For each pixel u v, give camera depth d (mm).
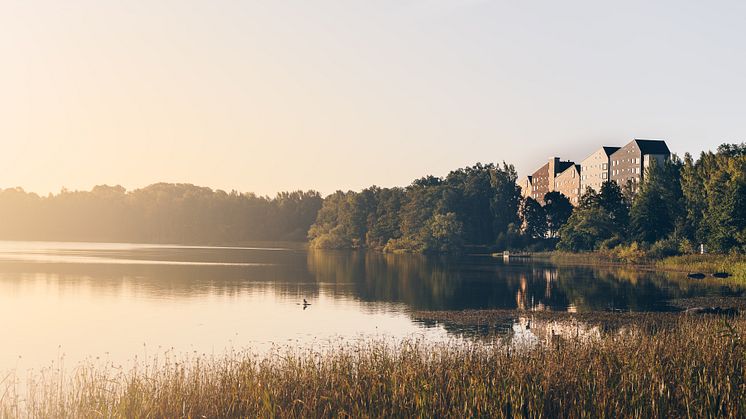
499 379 20781
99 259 128625
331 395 20156
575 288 72562
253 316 50250
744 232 101062
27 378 28953
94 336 41438
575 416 18734
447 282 81750
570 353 24531
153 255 150875
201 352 36094
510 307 55844
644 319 46438
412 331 42562
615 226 144375
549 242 180375
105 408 20266
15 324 46375
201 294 65750
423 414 18500
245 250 198875
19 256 139375
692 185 126188
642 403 18906
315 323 46656
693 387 19953
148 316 50375
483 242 197000
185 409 19938
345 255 169125
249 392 20516
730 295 64000
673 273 95812
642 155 177000
